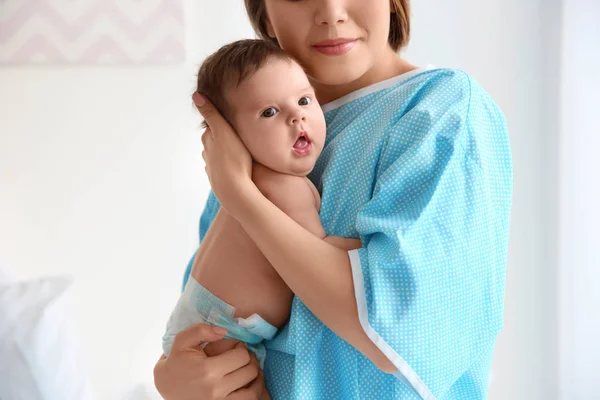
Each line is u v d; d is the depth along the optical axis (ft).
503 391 6.48
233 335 3.14
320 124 3.11
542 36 5.98
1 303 6.01
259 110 3.02
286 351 3.09
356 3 3.19
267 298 3.12
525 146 6.14
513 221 6.25
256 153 3.08
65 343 6.07
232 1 6.75
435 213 2.89
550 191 6.10
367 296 2.80
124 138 6.79
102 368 6.93
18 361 5.82
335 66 3.24
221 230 3.26
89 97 6.70
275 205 3.08
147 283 6.97
